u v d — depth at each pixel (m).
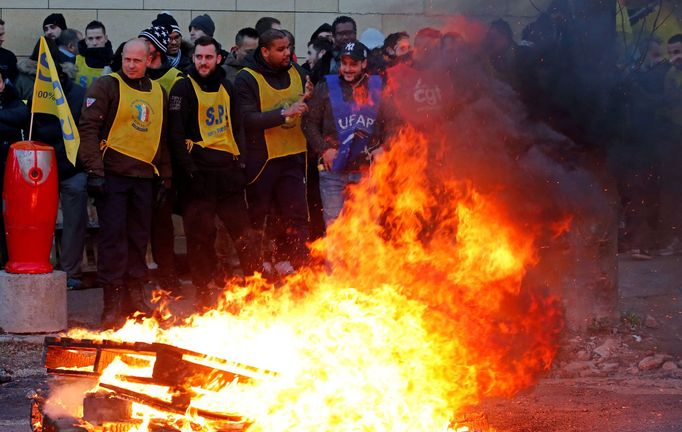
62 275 9.03
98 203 9.08
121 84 9.04
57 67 10.09
